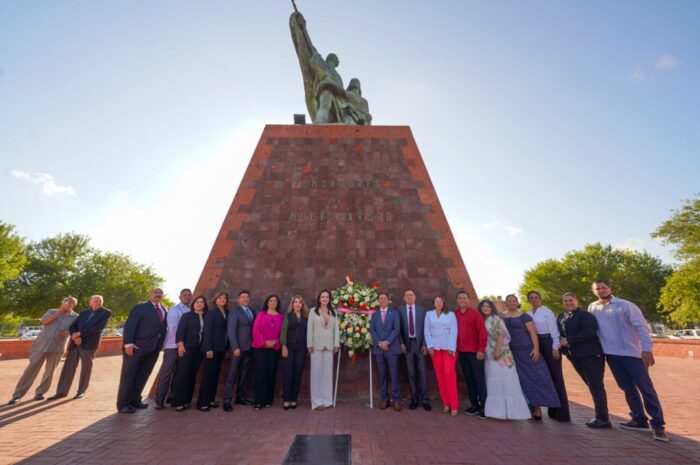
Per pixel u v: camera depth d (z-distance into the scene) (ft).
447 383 21.99
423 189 33.58
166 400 24.54
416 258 30.48
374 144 35.86
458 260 30.48
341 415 21.09
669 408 23.53
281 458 14.30
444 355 22.65
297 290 28.96
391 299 28.96
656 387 31.78
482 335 21.43
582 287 158.81
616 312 19.51
